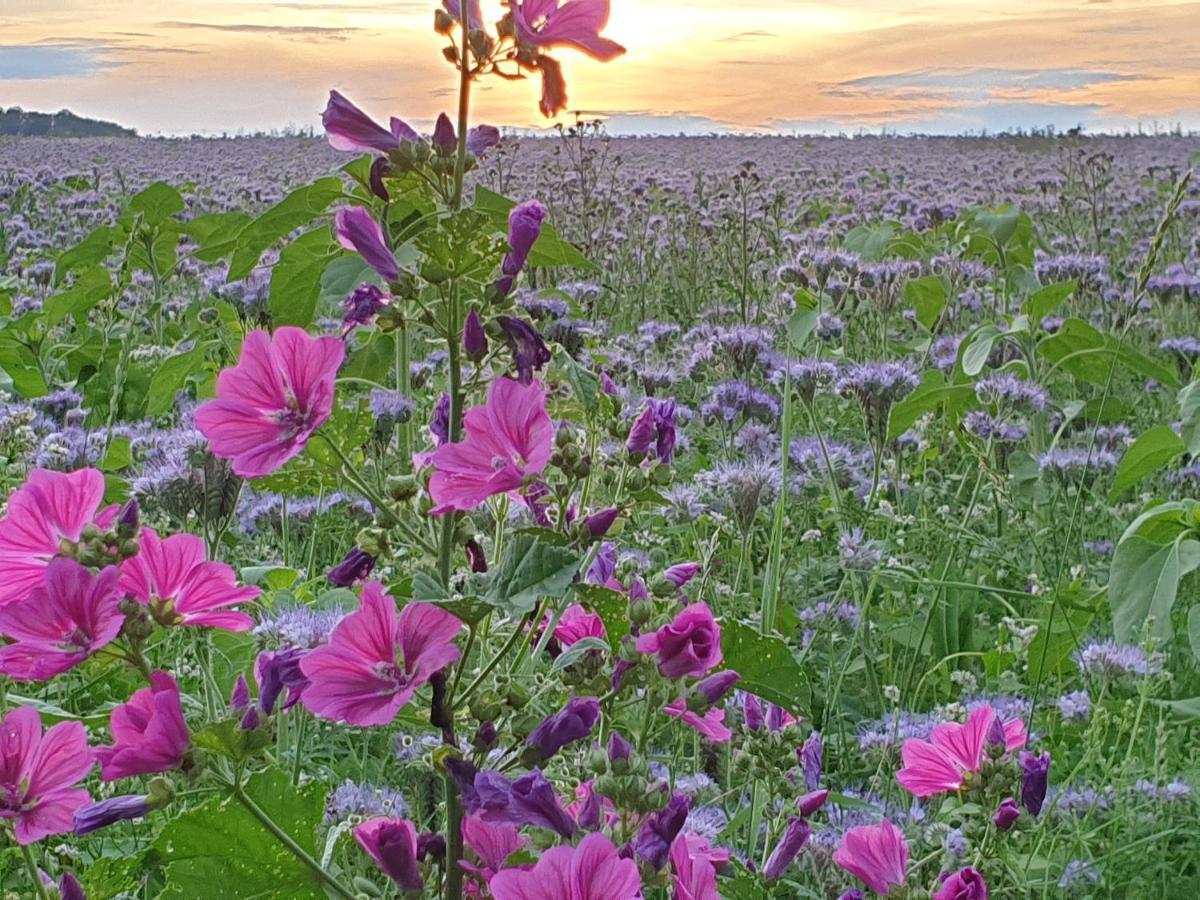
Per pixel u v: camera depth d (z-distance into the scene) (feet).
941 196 49.70
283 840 5.82
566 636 7.09
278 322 14.28
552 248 12.50
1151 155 77.77
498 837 6.05
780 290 23.93
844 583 14.25
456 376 6.04
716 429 19.45
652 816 5.48
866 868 7.14
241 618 6.15
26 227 39.73
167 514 11.87
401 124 6.01
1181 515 12.69
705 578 11.41
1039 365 19.72
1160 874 10.91
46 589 5.40
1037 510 17.93
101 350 21.24
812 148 98.73
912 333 28.71
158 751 5.41
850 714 13.61
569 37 5.89
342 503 15.17
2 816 5.86
